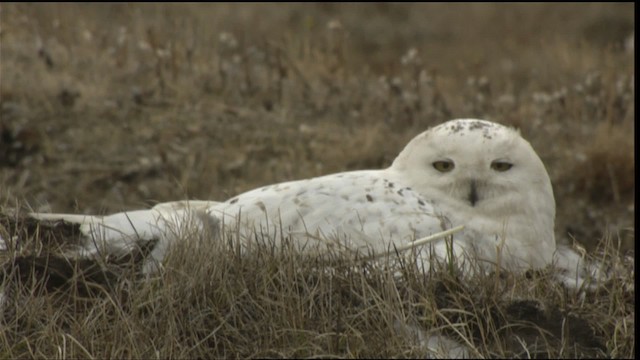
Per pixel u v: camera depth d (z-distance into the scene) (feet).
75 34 160.56
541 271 59.21
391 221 62.80
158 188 119.85
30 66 141.08
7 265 57.36
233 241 59.21
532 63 194.90
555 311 52.44
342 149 130.41
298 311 51.62
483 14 237.86
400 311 51.39
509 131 66.49
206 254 55.77
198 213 62.18
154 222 62.59
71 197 117.29
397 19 238.27
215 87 145.79
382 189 64.69
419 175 66.03
